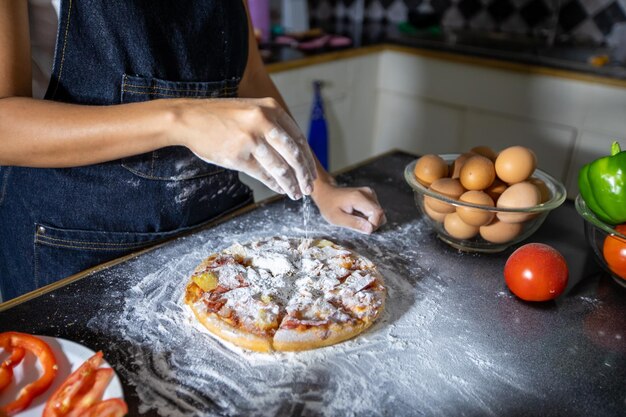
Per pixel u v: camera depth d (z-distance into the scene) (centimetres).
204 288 68
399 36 238
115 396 50
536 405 54
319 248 78
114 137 65
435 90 218
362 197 90
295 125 69
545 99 189
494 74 199
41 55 81
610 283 76
